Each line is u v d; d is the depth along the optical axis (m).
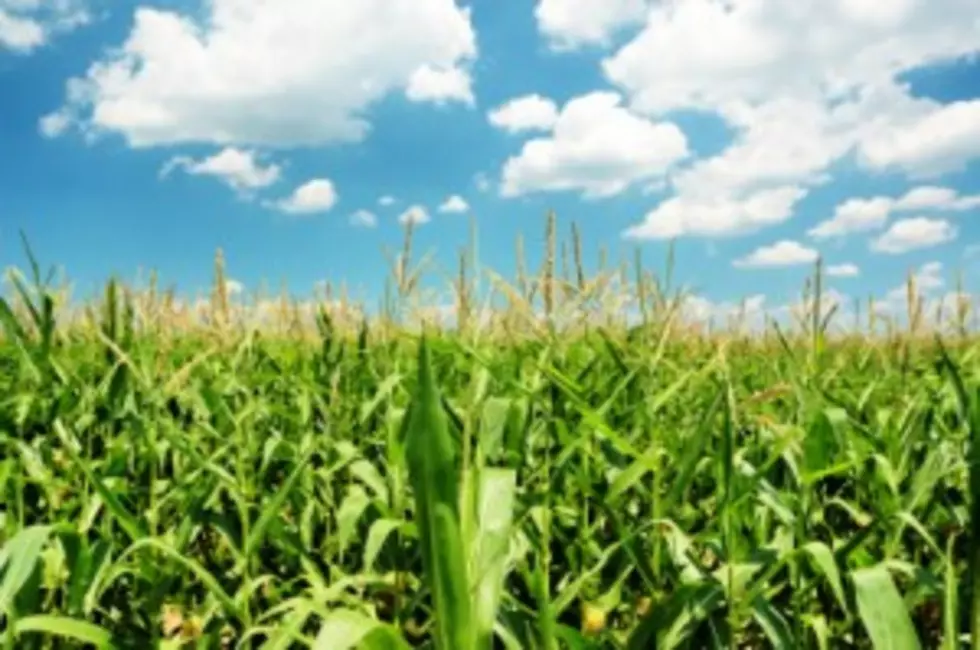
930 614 2.59
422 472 1.21
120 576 2.63
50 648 2.31
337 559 3.05
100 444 3.63
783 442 2.09
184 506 2.85
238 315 5.69
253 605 2.67
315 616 2.59
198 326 6.22
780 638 1.89
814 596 2.52
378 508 2.61
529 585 1.94
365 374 4.77
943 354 2.27
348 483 3.63
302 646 2.48
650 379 3.32
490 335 4.22
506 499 1.39
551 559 2.83
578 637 1.72
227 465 3.47
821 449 2.40
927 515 2.65
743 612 1.93
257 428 4.00
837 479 3.04
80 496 2.80
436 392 1.22
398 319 4.55
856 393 4.51
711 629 1.92
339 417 4.07
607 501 2.32
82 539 2.00
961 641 2.05
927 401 3.47
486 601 1.31
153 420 3.54
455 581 1.22
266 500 2.71
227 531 2.47
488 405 2.60
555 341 3.45
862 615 1.59
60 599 2.66
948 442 2.96
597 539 2.85
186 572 2.71
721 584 1.89
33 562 1.75
